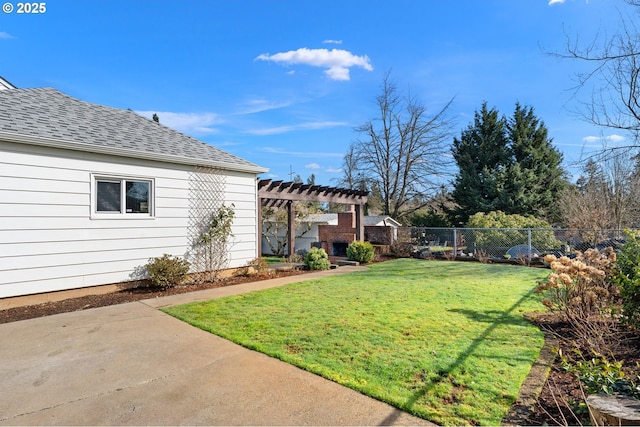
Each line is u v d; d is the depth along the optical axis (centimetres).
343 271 955
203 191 812
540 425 226
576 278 433
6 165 552
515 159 1992
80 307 564
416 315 480
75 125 695
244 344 382
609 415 194
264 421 238
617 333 368
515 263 1091
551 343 371
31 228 577
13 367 332
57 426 237
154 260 720
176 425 236
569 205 1485
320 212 1989
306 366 321
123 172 686
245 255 903
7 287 552
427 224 2138
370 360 330
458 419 234
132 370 323
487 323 442
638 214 1281
